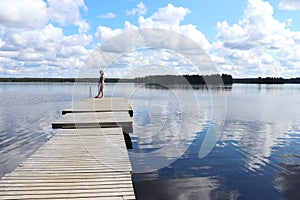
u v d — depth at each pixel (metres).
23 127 12.00
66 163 4.98
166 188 5.29
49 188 3.90
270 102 26.31
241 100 28.62
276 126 12.72
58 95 33.59
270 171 6.34
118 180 4.22
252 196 5.01
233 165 6.75
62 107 20.33
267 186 5.46
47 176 4.34
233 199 4.87
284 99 30.52
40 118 14.74
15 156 7.52
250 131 11.45
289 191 5.22
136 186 5.38
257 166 6.71
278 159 7.33
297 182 5.66
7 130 11.30
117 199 3.60
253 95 37.94
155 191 5.16
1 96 31.89
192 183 5.55
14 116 15.49
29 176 4.33
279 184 5.56
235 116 16.17
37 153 5.64
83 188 3.92
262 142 9.43
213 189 5.28
